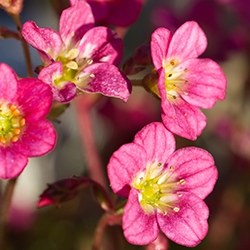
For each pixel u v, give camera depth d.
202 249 0.28
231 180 0.29
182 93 0.21
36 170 0.31
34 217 0.29
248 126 0.30
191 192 0.21
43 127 0.20
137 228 0.20
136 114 0.28
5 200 0.22
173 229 0.20
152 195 0.20
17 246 0.29
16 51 0.31
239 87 0.30
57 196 0.21
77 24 0.21
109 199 0.21
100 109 0.28
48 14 0.32
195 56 0.21
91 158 0.25
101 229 0.22
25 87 0.20
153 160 0.20
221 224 0.28
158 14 0.28
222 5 0.29
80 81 0.20
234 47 0.28
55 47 0.21
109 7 0.23
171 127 0.20
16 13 0.21
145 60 0.21
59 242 0.29
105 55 0.21
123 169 0.20
